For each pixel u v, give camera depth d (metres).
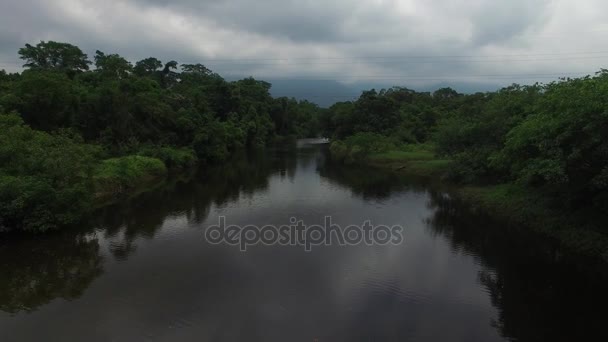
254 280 18.69
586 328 14.75
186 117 61.34
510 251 22.09
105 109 48.31
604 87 17.39
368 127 73.88
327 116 99.56
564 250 21.44
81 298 17.08
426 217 28.92
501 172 33.69
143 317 15.55
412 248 22.75
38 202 24.50
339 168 54.84
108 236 24.91
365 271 19.66
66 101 43.84
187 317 15.55
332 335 14.34
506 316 15.62
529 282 18.38
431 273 19.41
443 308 16.22
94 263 20.72
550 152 19.97
